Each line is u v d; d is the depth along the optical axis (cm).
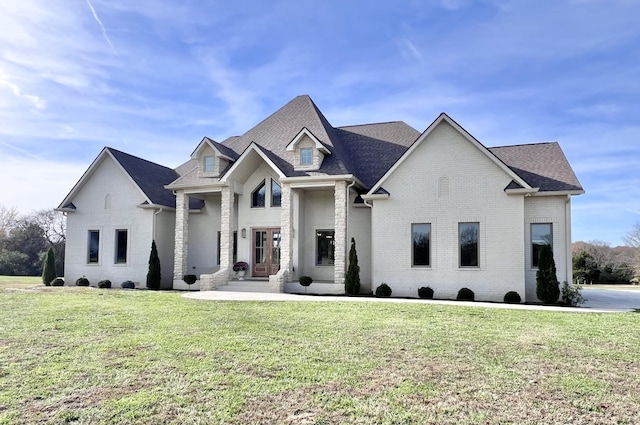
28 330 957
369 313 1231
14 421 470
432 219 1798
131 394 554
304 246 2122
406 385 600
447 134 1805
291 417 487
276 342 852
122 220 2355
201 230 2411
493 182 1730
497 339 900
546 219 1739
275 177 2155
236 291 1966
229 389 575
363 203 1981
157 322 1065
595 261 3928
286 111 2394
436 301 1589
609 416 504
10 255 4256
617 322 1114
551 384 614
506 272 1684
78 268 2420
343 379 623
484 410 516
